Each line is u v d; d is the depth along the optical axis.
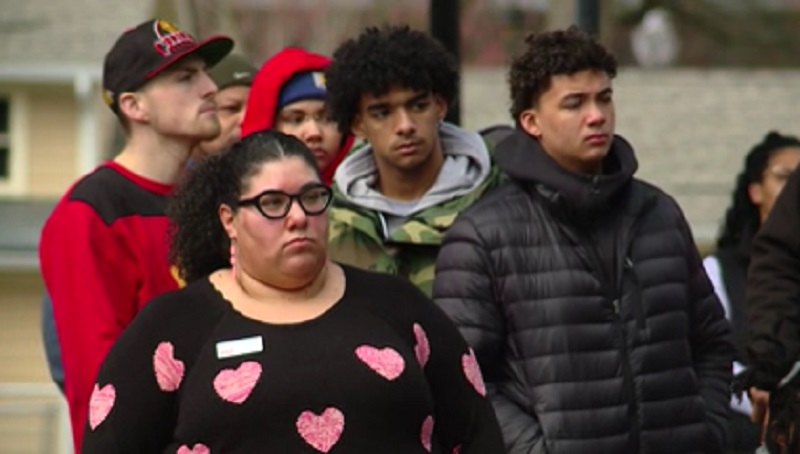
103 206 14.95
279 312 12.32
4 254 59.50
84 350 14.55
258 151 12.45
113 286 14.80
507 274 14.69
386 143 15.96
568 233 14.73
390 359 12.18
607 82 15.02
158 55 15.34
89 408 12.44
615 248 14.80
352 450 11.98
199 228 12.89
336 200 16.12
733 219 20.50
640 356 14.63
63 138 62.56
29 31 62.81
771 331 15.95
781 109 66.06
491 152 16.73
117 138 63.50
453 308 14.68
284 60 17.17
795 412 15.80
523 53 15.19
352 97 16.06
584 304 14.60
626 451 14.48
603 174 15.27
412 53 15.92
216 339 12.21
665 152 63.97
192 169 13.08
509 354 14.74
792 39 73.88
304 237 12.28
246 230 12.34
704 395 15.19
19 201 61.91
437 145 16.27
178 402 12.20
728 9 73.38
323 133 17.08
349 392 12.02
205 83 15.59
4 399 60.41
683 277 14.96
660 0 72.12
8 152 62.53
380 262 15.91
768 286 16.12
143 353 12.29
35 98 62.53
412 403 12.18
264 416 11.94
